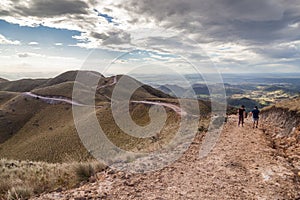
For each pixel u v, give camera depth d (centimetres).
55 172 806
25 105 12369
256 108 1820
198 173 757
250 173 761
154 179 697
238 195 601
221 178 716
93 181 692
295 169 783
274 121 1917
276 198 584
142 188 630
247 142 1241
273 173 745
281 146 1159
